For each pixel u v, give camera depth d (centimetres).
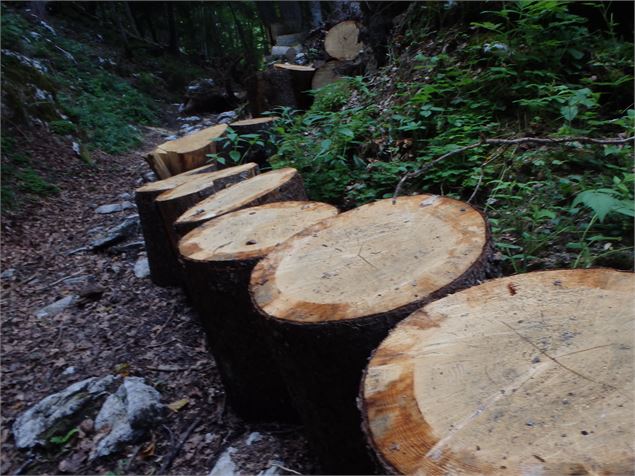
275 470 210
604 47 364
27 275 501
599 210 211
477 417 95
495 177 314
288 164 410
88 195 752
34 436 271
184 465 233
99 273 479
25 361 352
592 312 115
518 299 125
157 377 303
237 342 224
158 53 1891
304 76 750
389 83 494
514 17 404
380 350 116
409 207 191
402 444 93
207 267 211
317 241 186
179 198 342
